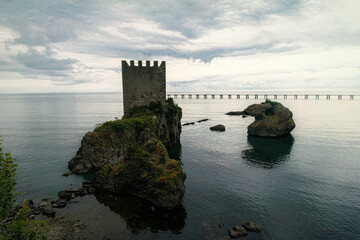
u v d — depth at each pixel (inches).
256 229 1004.6
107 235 964.0
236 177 1626.5
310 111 5979.3
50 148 2434.8
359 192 1398.9
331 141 2691.9
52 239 913.5
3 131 3430.1
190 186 1472.7
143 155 1354.6
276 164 1904.5
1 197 581.6
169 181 1213.1
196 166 1856.5
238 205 1235.9
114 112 6200.8
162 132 2308.1
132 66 2279.8
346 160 2000.5
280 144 2573.8
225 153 2229.3
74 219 1074.7
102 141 1822.1
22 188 1439.5
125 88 2292.1
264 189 1435.8
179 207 1208.2
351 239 971.3
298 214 1154.0
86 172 1723.7
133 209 1176.8
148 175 1294.3
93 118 4931.1
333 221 1098.1
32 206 1191.6
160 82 2393.0
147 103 2367.1
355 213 1169.4
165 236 967.6
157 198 1212.5
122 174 1353.3
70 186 1471.5
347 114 5275.6
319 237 979.3
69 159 2050.9
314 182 1542.8
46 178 1605.6
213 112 6200.8
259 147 2453.2
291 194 1369.3
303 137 2920.8
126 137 1905.8
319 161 1979.6
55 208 1171.3
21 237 556.4
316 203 1266.0
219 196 1338.6
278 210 1189.7
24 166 1857.8
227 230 1013.8
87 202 1242.6
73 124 4087.1
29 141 2760.8
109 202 1245.1
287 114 3093.0
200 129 3563.0
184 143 2650.1
